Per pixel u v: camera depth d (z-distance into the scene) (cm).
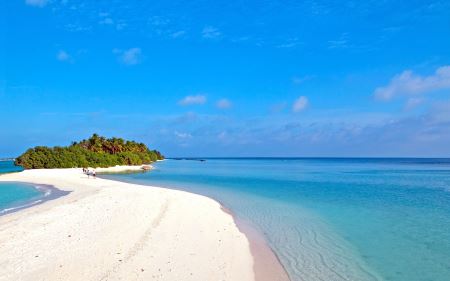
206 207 2553
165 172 8244
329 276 1228
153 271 1206
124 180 5538
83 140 11644
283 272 1259
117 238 1585
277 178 6141
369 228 1939
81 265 1238
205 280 1155
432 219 2191
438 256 1435
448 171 8975
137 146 14000
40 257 1316
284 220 2164
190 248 1485
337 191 3838
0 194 3462
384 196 3394
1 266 1223
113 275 1157
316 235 1786
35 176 5750
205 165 14025
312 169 10394
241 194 3547
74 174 6300
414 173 8044
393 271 1274
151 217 2072
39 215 2127
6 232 1684
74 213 2191
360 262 1367
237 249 1512
